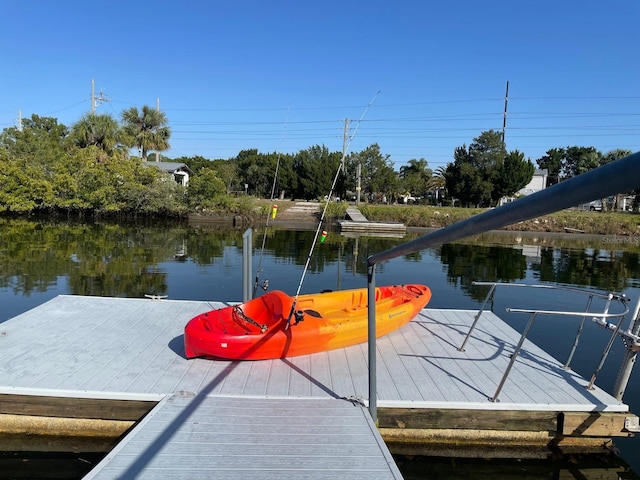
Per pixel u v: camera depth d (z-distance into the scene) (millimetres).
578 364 6559
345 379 4441
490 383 4504
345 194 47469
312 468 2902
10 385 4039
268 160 50875
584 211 38781
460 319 6676
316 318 5195
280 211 31156
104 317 6109
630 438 4566
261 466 2908
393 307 5797
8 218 24438
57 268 11938
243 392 4078
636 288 12180
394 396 4129
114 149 31125
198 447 3109
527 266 15445
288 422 3512
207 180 28500
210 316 5043
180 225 25312
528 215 1339
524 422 4082
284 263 14289
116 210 26109
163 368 4551
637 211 39219
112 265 12672
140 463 2893
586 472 3998
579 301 10680
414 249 2514
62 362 4602
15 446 4008
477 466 4035
